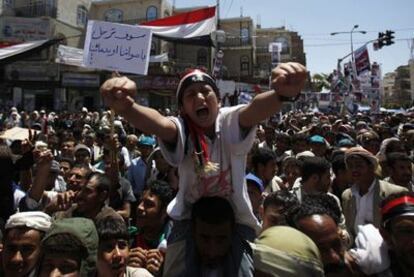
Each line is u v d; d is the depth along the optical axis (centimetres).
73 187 433
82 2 3900
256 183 381
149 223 375
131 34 516
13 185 434
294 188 473
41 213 291
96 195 378
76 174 439
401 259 230
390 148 592
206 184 206
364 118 1938
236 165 206
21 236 274
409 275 230
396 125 1372
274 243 173
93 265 227
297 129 1372
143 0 4103
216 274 211
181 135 201
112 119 504
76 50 2439
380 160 542
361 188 411
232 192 209
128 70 514
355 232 403
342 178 496
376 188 401
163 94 3014
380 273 232
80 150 648
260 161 519
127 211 505
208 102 199
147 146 638
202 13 1152
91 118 1792
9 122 1583
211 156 203
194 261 212
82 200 377
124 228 300
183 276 210
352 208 411
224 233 206
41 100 3059
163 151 205
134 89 178
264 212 330
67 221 230
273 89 172
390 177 489
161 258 319
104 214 311
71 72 2958
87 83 2959
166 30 1146
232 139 201
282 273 164
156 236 377
